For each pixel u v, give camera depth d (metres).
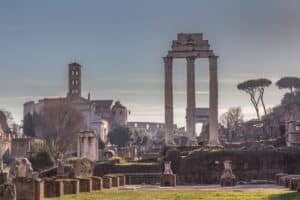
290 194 91.38
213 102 199.25
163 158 159.88
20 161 110.56
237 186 124.75
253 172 148.25
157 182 146.00
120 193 100.81
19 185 84.06
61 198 88.44
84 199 87.38
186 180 149.12
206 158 150.00
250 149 152.88
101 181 110.56
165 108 198.00
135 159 193.25
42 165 173.12
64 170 121.06
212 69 199.88
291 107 178.88
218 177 148.38
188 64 199.50
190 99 198.12
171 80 199.25
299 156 149.62
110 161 162.75
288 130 170.88
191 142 194.00
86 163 140.88
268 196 88.69
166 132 197.25
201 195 93.88
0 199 72.25
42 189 85.75
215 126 198.12
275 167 148.62
